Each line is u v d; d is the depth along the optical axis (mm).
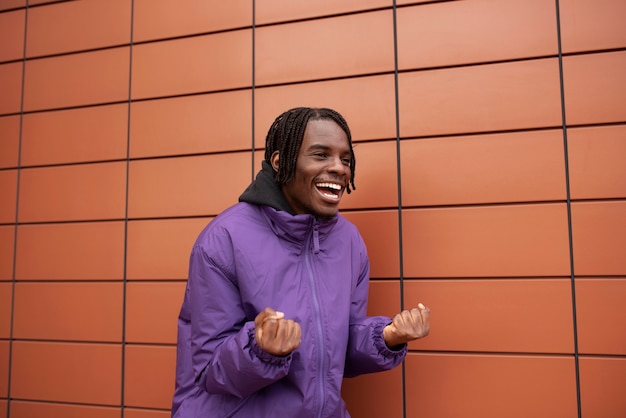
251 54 1865
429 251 1636
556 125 1573
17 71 2146
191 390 1164
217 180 1852
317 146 1161
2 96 2150
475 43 1659
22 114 2121
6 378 2018
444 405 1590
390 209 1681
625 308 1483
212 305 1101
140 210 1921
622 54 1552
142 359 1862
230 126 1859
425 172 1659
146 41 1995
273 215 1184
